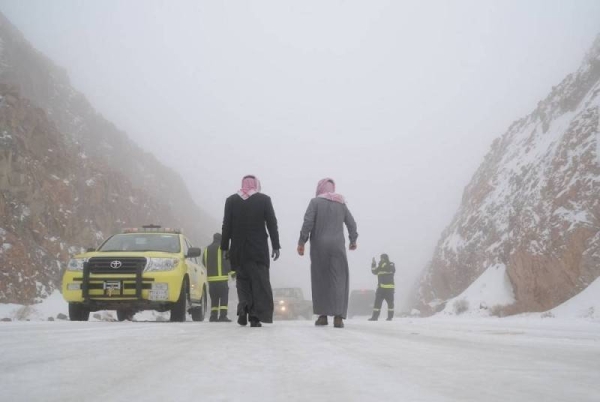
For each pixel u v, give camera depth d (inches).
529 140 1080.2
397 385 66.6
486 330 238.7
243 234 258.4
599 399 55.8
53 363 88.7
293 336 174.4
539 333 210.2
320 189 298.7
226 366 86.4
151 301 362.6
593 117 775.1
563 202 714.8
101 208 1097.4
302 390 62.6
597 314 532.1
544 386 65.7
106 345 123.2
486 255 960.3
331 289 279.3
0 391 61.3
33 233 814.5
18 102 941.2
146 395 58.8
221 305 444.5
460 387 64.9
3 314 611.8
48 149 989.8
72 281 362.0
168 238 414.0
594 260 641.6
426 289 1190.3
